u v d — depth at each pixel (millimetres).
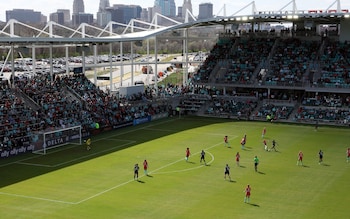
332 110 100812
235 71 117812
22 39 77000
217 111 108500
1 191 52688
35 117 83000
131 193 51562
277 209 45938
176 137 84312
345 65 111562
